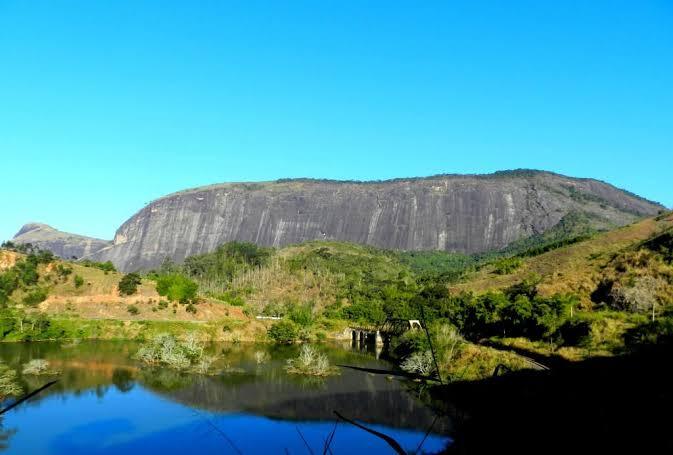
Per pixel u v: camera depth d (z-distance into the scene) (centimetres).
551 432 3095
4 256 13388
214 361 9012
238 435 5138
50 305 12288
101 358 8900
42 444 4903
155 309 12888
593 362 6159
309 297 17725
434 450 4247
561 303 8812
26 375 7544
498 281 14975
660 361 5456
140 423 5503
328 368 8281
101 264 15638
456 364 7094
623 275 10081
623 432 3306
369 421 5497
